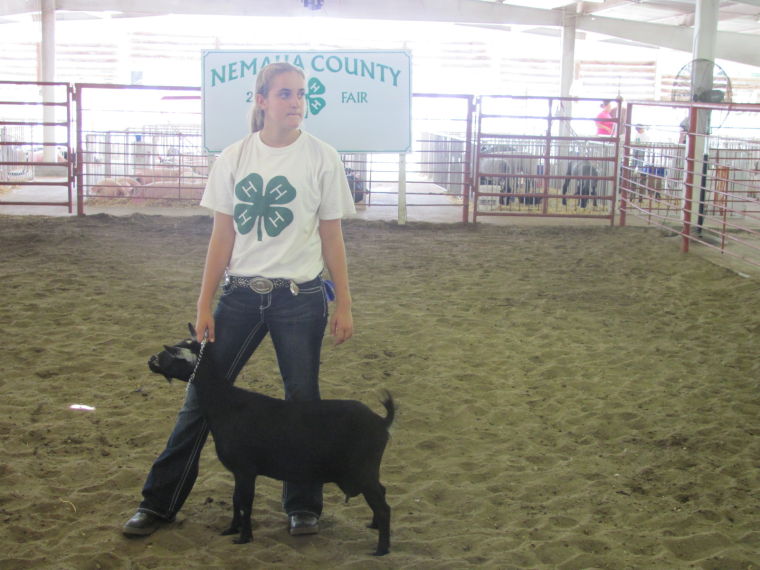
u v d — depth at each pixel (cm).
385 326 635
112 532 314
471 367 543
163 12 1864
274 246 299
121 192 1328
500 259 916
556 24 1908
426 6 1873
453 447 415
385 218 1236
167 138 1480
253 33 2561
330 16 1869
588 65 2661
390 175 1920
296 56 1079
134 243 958
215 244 307
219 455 294
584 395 493
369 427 285
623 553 309
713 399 486
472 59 2647
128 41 2534
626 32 1917
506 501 354
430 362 551
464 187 1175
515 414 461
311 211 302
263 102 294
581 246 1005
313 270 305
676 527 331
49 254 875
